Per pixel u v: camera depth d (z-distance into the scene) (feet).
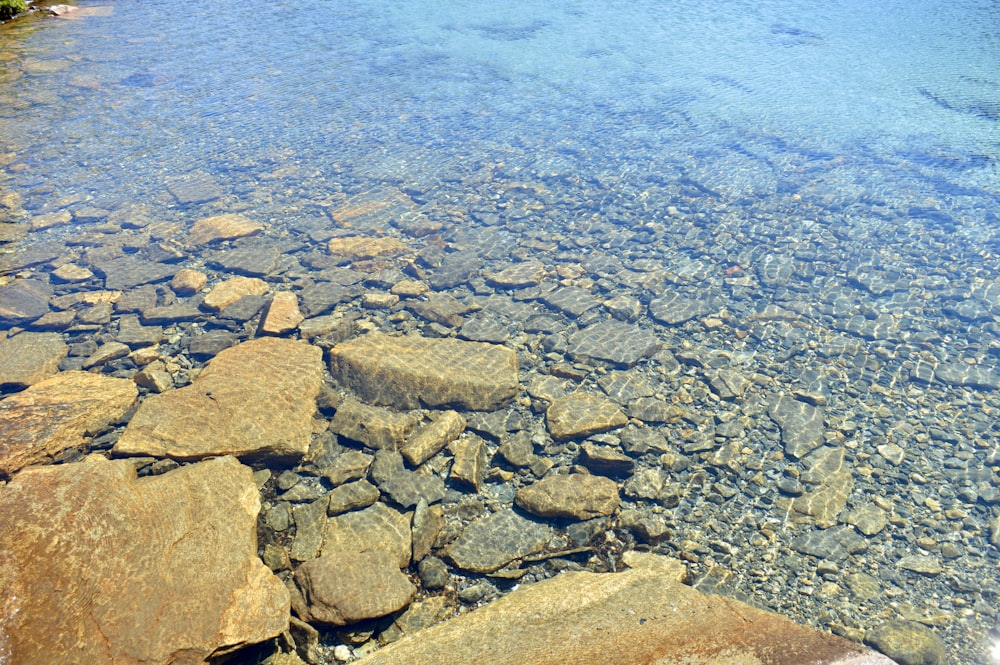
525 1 89.56
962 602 19.44
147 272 35.45
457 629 17.89
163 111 56.39
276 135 52.75
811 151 49.19
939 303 33.17
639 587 19.07
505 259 37.29
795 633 17.58
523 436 25.31
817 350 30.14
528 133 53.31
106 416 25.26
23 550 17.29
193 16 84.48
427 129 54.13
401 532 21.16
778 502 22.76
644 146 50.80
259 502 21.50
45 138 51.11
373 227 40.37
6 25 79.71
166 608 17.22
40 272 35.27
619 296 33.94
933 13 81.20
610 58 68.69
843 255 37.35
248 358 27.76
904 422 26.11
